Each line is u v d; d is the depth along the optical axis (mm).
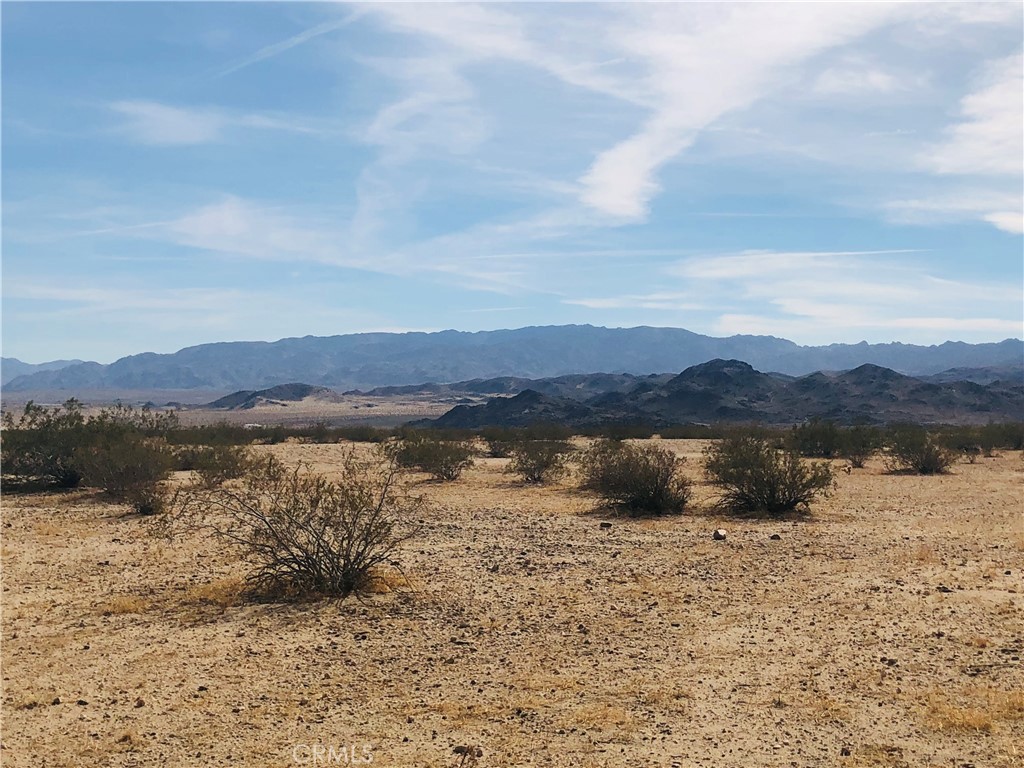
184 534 17531
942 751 7027
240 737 7375
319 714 7891
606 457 24594
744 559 15047
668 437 59969
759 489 21328
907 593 12273
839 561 14797
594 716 7805
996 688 8398
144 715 7867
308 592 12273
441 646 9930
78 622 10906
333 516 12820
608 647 9867
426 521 19562
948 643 9875
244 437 49812
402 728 7570
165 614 11312
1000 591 12281
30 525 19031
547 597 12211
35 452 25812
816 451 40281
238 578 13375
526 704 8109
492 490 26266
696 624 10797
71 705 8102
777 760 6898
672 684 8648
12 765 6848
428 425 135000
